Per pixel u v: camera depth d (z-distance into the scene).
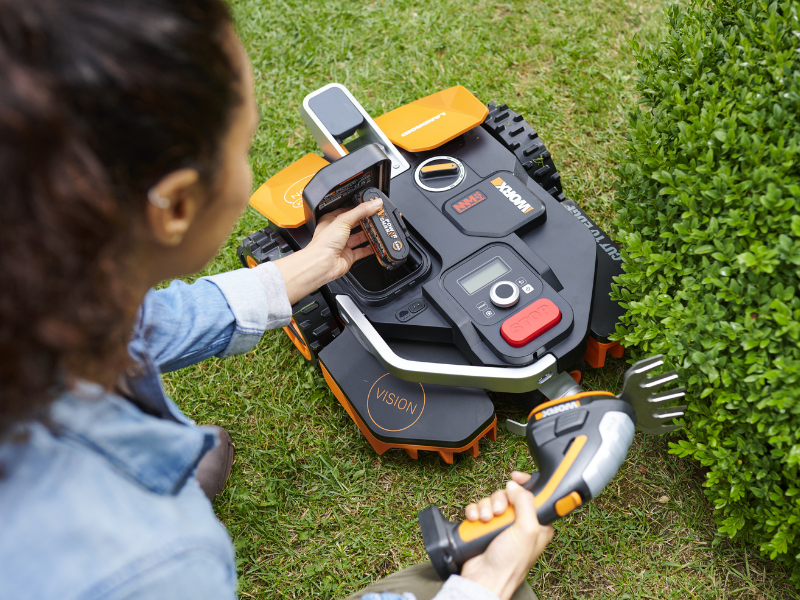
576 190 2.80
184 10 0.66
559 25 3.29
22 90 0.56
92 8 0.59
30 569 0.68
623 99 3.01
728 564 1.99
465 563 1.28
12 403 0.64
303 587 2.09
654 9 3.26
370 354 2.20
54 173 0.58
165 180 0.68
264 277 1.67
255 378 2.50
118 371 0.76
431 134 2.35
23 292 0.59
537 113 3.03
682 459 2.17
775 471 1.63
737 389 1.58
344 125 2.34
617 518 2.11
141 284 0.79
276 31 3.41
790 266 1.48
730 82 1.64
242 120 0.79
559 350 1.99
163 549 0.75
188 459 0.85
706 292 1.67
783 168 1.46
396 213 2.05
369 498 2.23
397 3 3.45
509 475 2.22
